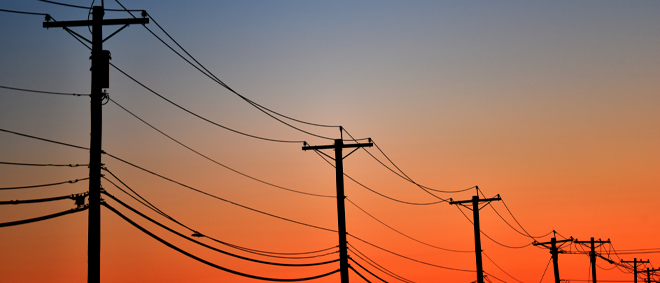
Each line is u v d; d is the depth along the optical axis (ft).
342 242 116.37
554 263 208.33
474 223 169.27
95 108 69.67
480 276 166.40
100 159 68.59
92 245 66.33
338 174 119.44
